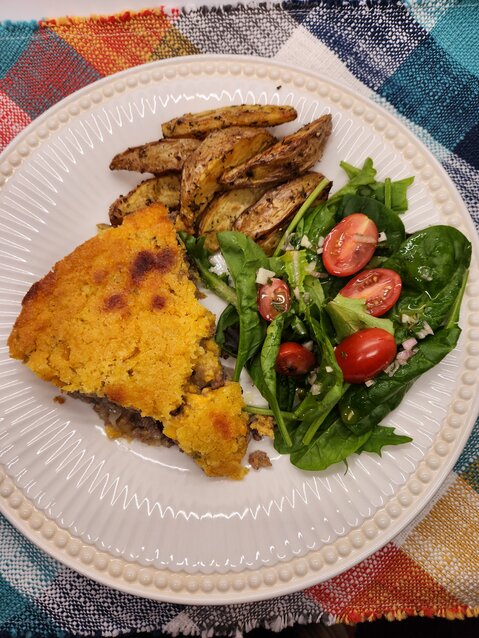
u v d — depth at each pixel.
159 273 0.21
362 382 0.20
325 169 0.22
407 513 0.21
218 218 0.21
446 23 0.23
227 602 0.21
